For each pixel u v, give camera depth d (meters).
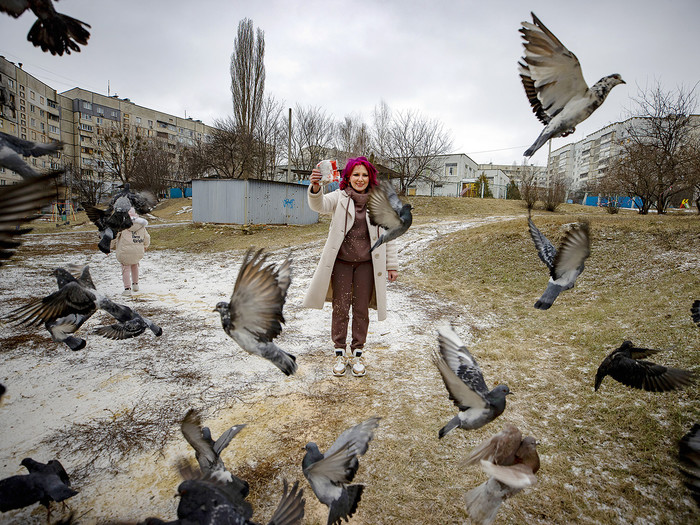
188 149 51.06
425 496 2.79
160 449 3.28
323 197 4.42
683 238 9.34
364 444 2.12
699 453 1.95
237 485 2.17
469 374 2.38
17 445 3.29
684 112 17.59
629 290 7.49
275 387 4.36
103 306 3.15
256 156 36.97
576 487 2.84
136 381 4.46
